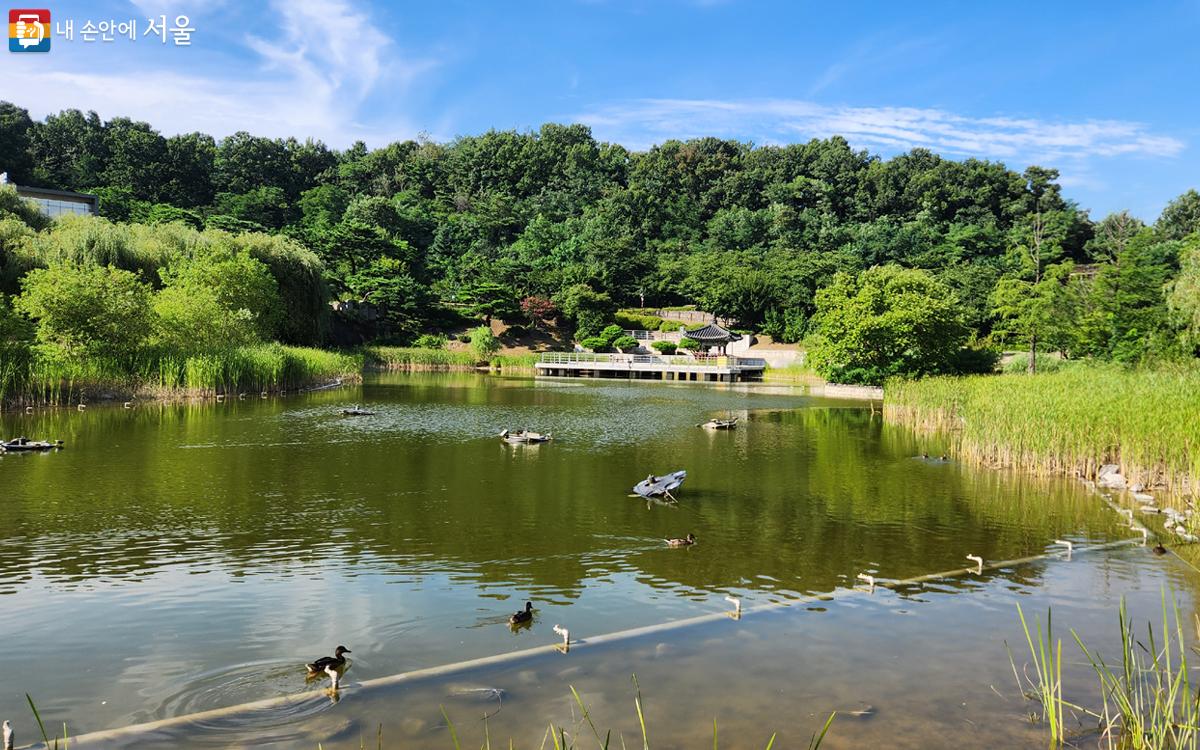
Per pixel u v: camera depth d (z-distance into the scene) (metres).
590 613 10.58
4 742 6.77
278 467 21.64
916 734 7.20
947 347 54.88
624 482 20.44
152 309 43.97
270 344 54.22
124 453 23.33
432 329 101.38
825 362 57.56
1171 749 6.72
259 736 7.11
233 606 10.72
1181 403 21.02
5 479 19.17
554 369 83.44
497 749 6.88
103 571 12.20
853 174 155.88
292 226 117.81
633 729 7.27
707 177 167.38
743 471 22.42
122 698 7.96
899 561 13.20
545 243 132.38
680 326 102.00
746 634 9.73
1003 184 153.88
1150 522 16.12
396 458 23.66
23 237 49.91
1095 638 9.61
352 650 9.22
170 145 138.75
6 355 34.66
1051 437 21.80
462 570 12.53
